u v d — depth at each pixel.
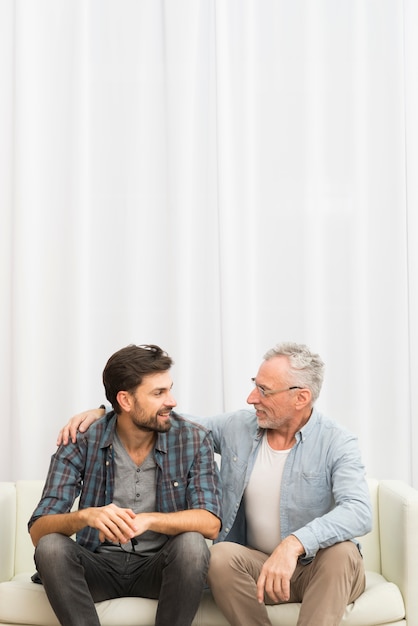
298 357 2.53
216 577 2.31
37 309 3.17
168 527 2.29
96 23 3.24
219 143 3.19
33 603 2.34
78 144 3.17
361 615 2.35
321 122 3.28
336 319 3.28
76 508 2.81
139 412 2.41
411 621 2.45
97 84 3.24
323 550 2.33
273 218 3.27
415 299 3.28
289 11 3.27
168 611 2.26
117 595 2.44
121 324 3.23
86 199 3.19
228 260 3.19
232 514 2.56
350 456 2.48
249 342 3.23
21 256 3.12
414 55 3.26
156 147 3.26
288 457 2.54
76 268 3.16
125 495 2.48
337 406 3.28
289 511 2.51
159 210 3.26
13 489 2.73
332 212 3.28
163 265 3.26
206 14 3.26
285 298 3.27
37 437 3.15
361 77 3.26
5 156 3.19
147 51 3.25
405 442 3.27
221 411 3.26
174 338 3.19
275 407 2.50
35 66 3.17
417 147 3.27
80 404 3.17
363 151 3.27
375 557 2.72
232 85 3.24
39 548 2.27
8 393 3.19
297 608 2.40
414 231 3.27
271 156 3.27
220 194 3.19
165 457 2.49
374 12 3.28
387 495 2.64
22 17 3.13
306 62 3.24
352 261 3.26
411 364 3.29
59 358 3.19
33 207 3.14
